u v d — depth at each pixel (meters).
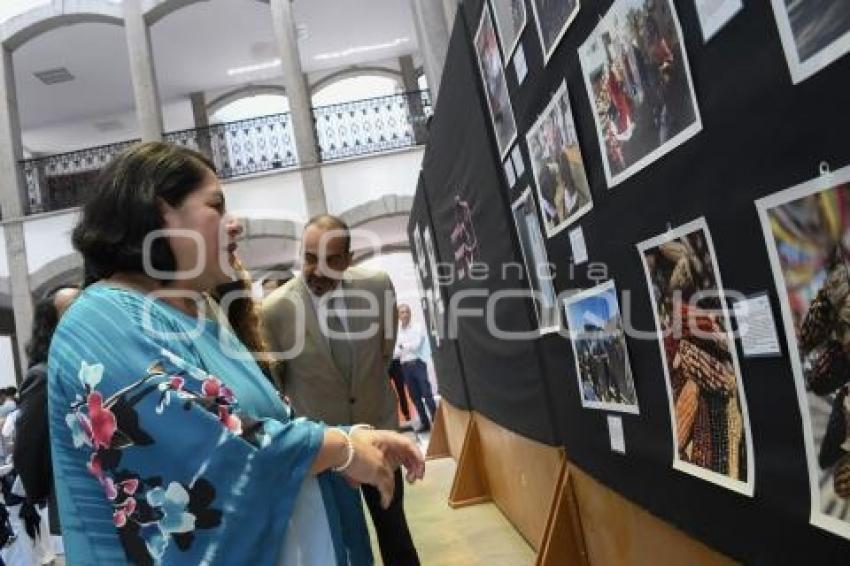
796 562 1.24
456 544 4.25
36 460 2.61
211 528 1.10
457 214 4.24
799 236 1.07
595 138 1.84
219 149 15.01
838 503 1.08
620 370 1.99
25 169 14.24
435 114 4.33
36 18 14.16
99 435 1.14
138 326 1.22
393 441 1.43
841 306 1.00
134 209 1.32
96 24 15.26
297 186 13.15
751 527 1.38
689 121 1.34
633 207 1.69
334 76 19.83
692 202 1.39
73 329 1.22
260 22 16.45
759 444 1.30
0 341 15.98
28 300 13.03
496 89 2.78
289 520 1.17
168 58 17.45
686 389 1.58
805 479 1.17
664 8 1.35
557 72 2.02
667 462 1.77
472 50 3.04
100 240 1.34
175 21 15.73
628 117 1.61
